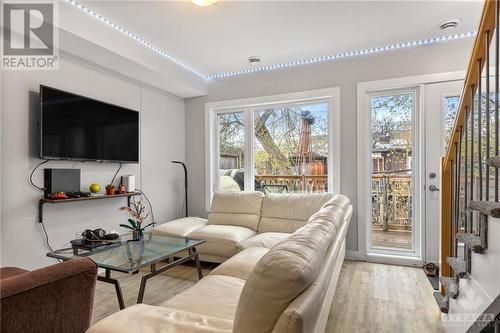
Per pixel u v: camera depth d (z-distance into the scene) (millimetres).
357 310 2244
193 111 4555
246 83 4168
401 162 3432
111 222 3289
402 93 3426
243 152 4309
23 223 2479
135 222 2908
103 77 3230
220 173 4473
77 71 2945
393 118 3471
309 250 1086
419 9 2574
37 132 2580
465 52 3072
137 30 2936
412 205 3369
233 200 3773
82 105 2906
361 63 3508
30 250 2518
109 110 3215
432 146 3201
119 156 3332
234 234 3156
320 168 3848
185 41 3184
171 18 2701
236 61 3775
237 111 4371
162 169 4109
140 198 3713
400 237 3441
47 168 2648
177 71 3748
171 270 3236
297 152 3986
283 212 3453
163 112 4145
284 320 862
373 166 3561
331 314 2186
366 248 3496
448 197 2225
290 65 3887
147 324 1155
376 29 2934
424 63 3227
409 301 2391
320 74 3719
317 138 3867
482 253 1443
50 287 1348
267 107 4160
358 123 3512
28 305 1271
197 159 4520
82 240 2477
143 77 3586
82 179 2984
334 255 1440
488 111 1639
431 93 3205
